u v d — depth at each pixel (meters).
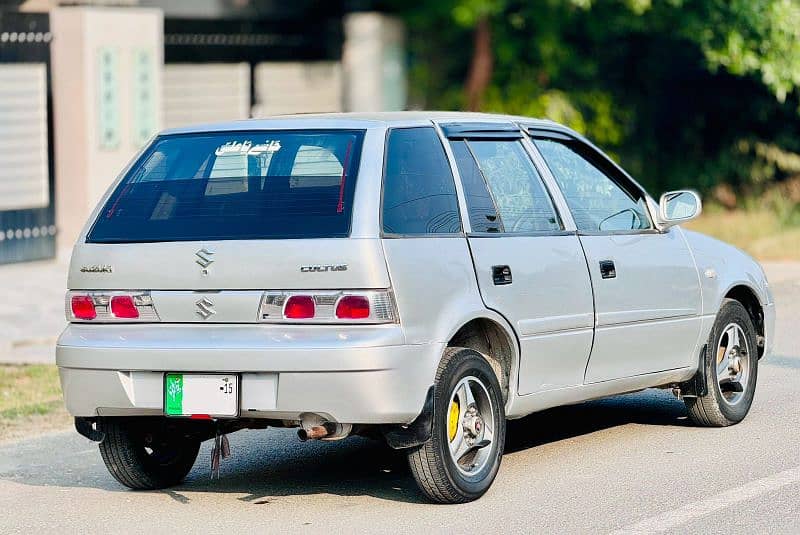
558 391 10.19
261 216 9.06
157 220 9.33
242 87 29.47
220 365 8.88
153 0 26.39
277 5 29.70
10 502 9.89
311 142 9.31
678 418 12.12
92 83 24.53
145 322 9.21
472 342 9.80
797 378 13.84
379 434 9.43
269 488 10.06
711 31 27.53
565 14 29.56
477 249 9.48
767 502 9.26
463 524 8.87
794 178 31.00
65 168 24.55
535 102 30.61
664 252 11.13
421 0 31.50
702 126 31.03
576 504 9.30
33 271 23.52
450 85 32.53
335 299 8.77
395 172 9.20
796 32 27.25
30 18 24.03
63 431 12.38
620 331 10.62
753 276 12.11
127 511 9.54
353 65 31.52
